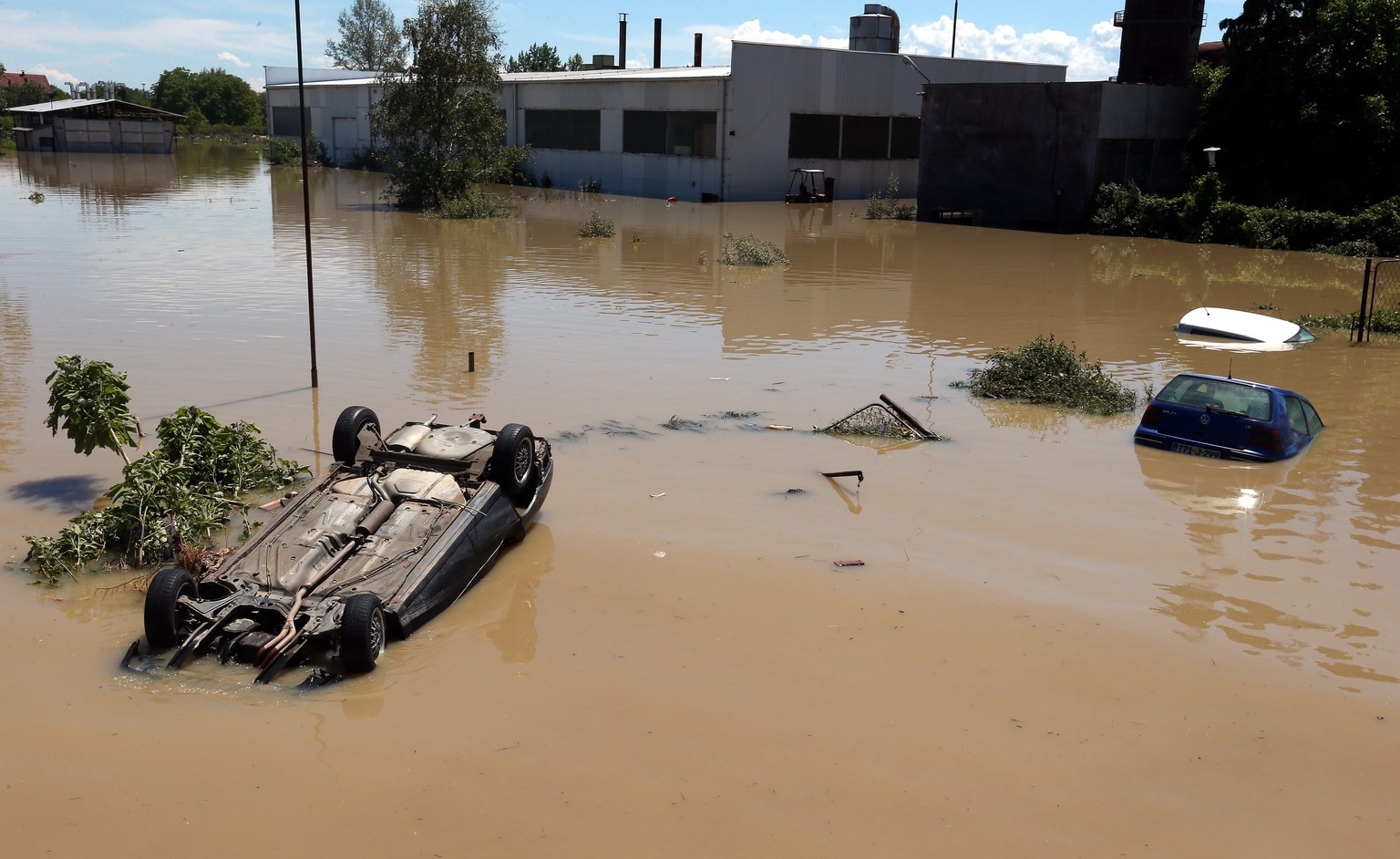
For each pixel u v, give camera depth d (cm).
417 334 1772
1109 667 707
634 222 4006
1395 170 3981
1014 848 521
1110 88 4053
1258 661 720
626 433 1218
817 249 3300
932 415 1348
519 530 891
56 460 1074
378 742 602
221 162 7475
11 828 520
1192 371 1661
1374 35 3988
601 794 557
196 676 673
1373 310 2116
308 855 504
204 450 1009
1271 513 1008
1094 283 2694
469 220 3931
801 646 728
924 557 885
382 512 822
